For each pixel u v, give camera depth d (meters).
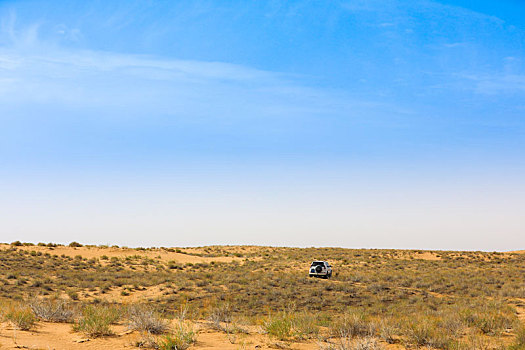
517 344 12.97
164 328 13.66
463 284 40.97
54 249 63.25
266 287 38.28
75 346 10.76
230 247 98.44
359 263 67.00
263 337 13.59
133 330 13.36
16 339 10.96
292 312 23.20
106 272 48.44
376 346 12.05
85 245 70.62
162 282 41.75
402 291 37.56
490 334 16.02
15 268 44.56
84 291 35.06
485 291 36.78
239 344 12.13
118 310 17.59
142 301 31.25
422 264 65.81
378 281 43.66
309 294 34.84
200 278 45.25
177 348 10.98
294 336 13.61
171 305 29.70
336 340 13.35
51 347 10.32
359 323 15.71
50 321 15.12
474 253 82.31
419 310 27.08
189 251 85.75
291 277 46.31
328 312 27.78
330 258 74.56
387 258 75.19
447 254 80.62
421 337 13.63
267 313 26.20
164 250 76.62
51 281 38.56
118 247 71.38
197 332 13.43
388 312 26.67
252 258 76.56
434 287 39.19
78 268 50.09
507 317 19.11
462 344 12.81
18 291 32.25
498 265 65.44
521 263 68.44
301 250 91.25
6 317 13.97
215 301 30.09
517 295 33.06
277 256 79.06
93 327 12.62
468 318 18.28
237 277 45.91
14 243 63.84
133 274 47.59
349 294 36.03
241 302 31.19
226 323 15.73
